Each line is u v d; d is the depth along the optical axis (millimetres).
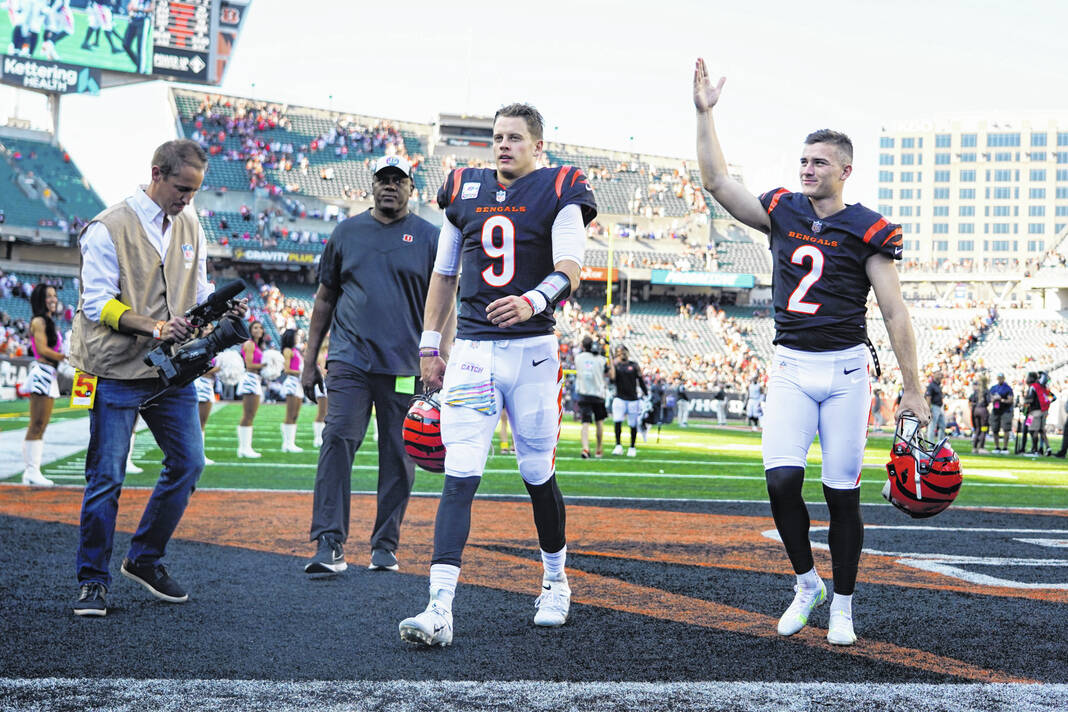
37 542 5316
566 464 12523
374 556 4938
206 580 4531
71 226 39406
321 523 4773
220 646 3375
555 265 3752
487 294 3812
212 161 44562
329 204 45094
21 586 4262
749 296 48469
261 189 44062
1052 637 3707
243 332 4027
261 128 47188
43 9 39688
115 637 3477
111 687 2869
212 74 42125
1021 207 132000
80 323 4059
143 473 9438
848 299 3734
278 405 31234
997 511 8227
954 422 31188
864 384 3736
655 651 3404
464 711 2688
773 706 2791
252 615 3859
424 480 9570
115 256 4047
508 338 3760
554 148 52094
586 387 13883
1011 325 43688
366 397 5008
